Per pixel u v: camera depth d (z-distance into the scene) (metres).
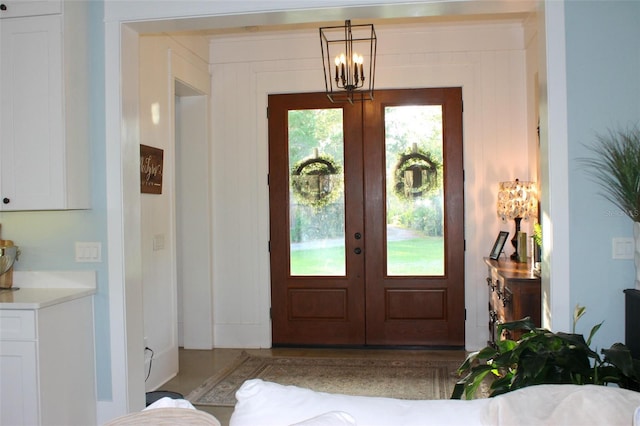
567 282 2.76
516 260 4.48
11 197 3.02
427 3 2.85
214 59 5.34
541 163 2.94
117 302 3.15
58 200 2.97
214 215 5.37
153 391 3.84
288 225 5.30
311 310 5.29
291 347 5.32
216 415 3.57
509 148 4.96
